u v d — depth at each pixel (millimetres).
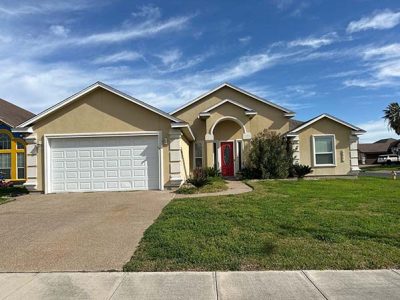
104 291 5133
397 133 64125
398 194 13273
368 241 7207
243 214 9625
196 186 15227
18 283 5480
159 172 15555
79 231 8547
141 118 15734
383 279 5457
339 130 21516
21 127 15484
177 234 7820
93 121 15719
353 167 21375
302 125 21500
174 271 5887
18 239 7984
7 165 22844
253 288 5164
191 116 23625
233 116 21578
